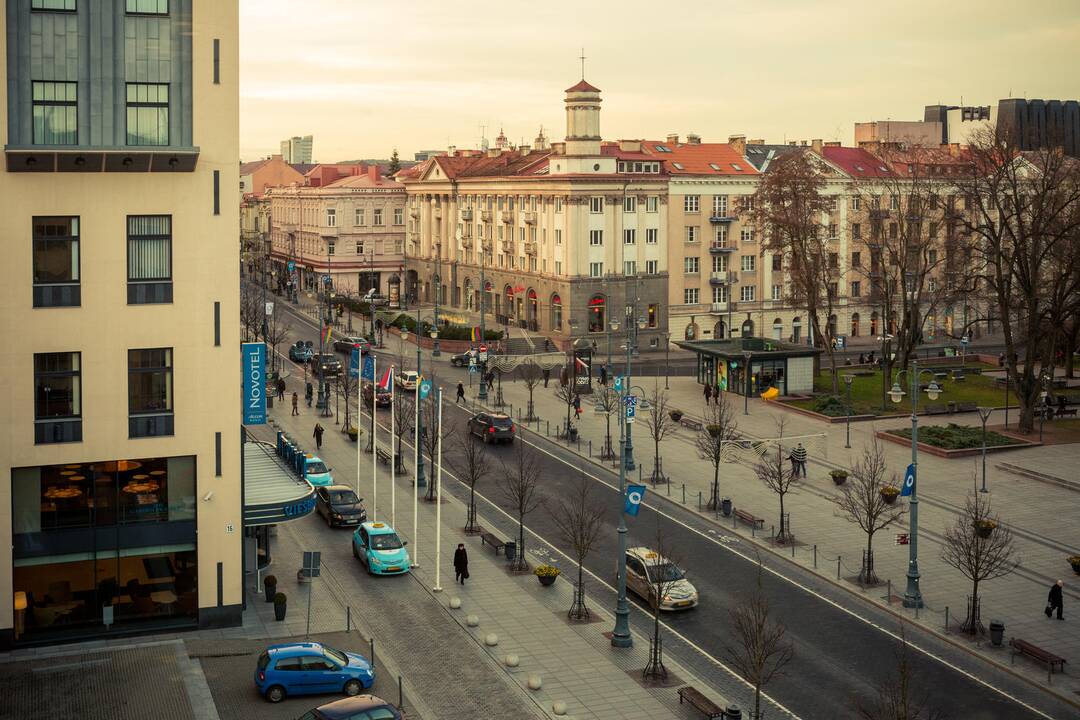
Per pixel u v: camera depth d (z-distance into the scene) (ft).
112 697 122.21
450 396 319.06
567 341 404.36
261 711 119.96
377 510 205.46
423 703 124.67
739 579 169.78
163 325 139.03
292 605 154.20
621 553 143.84
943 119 623.77
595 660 138.72
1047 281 295.28
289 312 499.10
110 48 136.05
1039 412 285.43
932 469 236.43
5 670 129.29
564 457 249.75
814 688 130.93
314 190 566.36
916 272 341.41
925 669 137.69
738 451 248.32
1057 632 149.18
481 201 474.49
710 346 333.83
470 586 165.99
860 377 341.62
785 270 383.65
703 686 131.34
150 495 140.56
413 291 558.15
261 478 166.50
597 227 405.18
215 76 139.23
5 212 132.67
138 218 137.90
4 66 132.67
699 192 424.87
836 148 472.44
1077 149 613.11
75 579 138.41
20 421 134.41
